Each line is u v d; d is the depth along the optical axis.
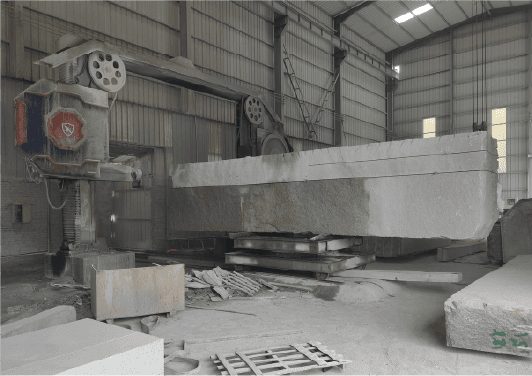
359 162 7.15
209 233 12.91
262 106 13.05
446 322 4.10
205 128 14.45
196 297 6.74
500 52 23.78
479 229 5.96
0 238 9.34
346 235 7.95
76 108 6.99
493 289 4.43
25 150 6.34
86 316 5.54
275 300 6.68
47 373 1.94
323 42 21.84
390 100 28.36
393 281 7.52
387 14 23.30
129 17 12.08
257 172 8.59
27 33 9.55
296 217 7.97
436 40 26.33
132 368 2.28
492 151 6.38
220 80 11.17
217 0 15.15
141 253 12.03
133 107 11.98
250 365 3.71
